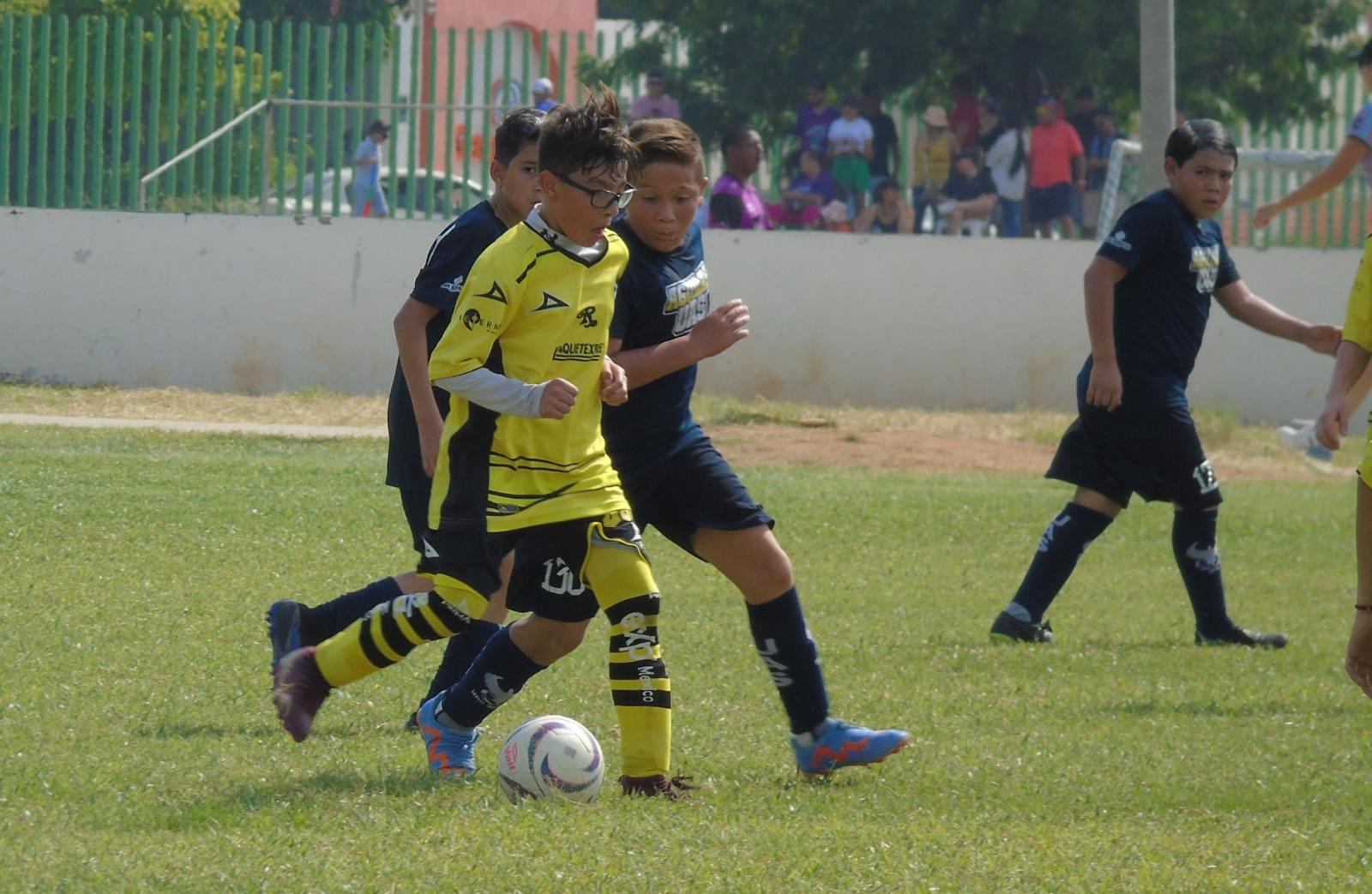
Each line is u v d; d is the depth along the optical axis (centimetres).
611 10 9500
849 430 5731
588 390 1573
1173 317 2616
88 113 6312
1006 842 1433
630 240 1644
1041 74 8250
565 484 1562
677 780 1612
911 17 8019
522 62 6975
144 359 6188
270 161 6400
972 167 7144
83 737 1728
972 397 6688
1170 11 5609
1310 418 6906
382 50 6625
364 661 1634
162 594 2612
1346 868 1391
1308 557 3747
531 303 1531
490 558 1595
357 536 3316
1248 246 6931
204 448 4656
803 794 1609
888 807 1560
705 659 2294
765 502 4072
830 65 8025
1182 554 2677
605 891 1259
